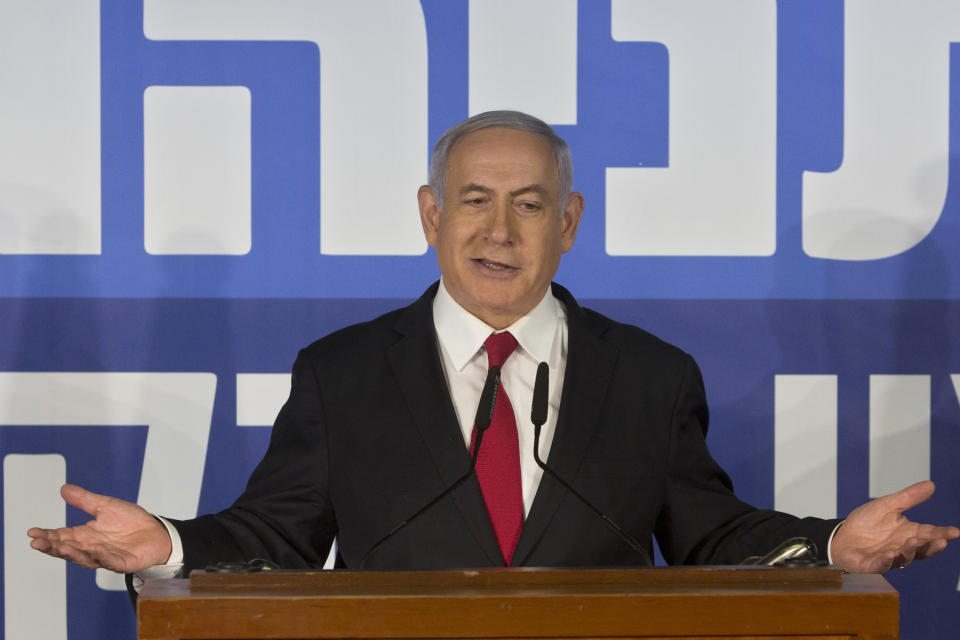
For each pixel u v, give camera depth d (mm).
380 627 4484
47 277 10789
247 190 10867
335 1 10867
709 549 7184
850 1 10898
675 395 7547
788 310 10969
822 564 5109
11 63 10742
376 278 10938
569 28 10891
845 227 10938
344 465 7246
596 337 7707
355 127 10883
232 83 10836
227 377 10906
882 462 10992
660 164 10922
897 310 10969
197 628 4465
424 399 7281
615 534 7039
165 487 10875
